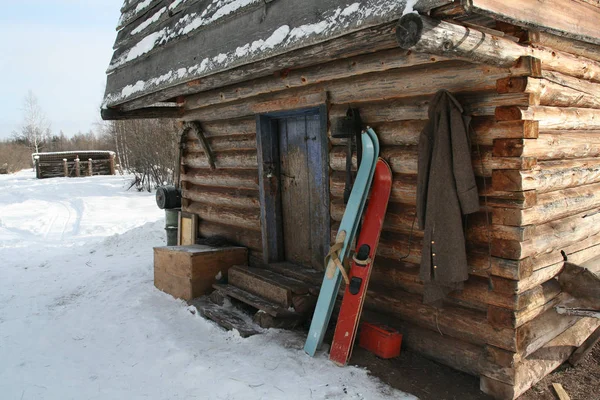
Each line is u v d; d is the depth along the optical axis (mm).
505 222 3244
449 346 3715
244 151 5930
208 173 6609
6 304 6230
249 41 3977
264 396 3471
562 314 3793
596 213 4172
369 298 4336
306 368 3873
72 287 6820
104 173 32375
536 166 3287
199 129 6508
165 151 20531
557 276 3715
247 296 5055
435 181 3379
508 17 2693
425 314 3861
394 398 3400
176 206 7691
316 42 3240
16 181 28453
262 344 4344
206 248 5988
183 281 5699
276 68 3994
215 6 4594
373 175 4070
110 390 3797
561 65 3525
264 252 5641
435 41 2463
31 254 9320
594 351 4137
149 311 5480
